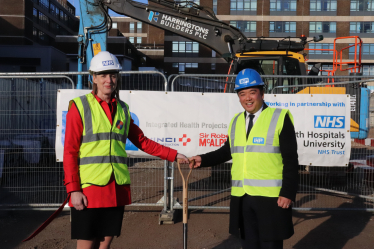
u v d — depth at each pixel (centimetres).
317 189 601
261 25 4256
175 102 466
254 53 758
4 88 527
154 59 6312
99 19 768
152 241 384
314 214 489
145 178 682
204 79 537
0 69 3647
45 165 532
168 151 278
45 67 3681
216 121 468
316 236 402
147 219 460
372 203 538
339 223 448
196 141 467
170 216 441
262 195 244
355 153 593
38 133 531
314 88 685
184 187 272
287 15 4259
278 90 716
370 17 4228
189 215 479
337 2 4250
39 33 4900
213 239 390
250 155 251
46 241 384
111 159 235
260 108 262
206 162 279
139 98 464
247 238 252
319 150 473
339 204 533
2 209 484
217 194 583
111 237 241
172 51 4600
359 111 639
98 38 775
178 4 853
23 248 363
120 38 4694
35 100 535
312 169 631
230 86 733
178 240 387
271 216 241
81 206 222
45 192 536
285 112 254
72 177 224
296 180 238
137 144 277
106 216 234
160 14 850
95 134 232
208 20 842
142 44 6706
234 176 263
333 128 472
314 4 4266
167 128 465
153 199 543
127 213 486
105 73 240
